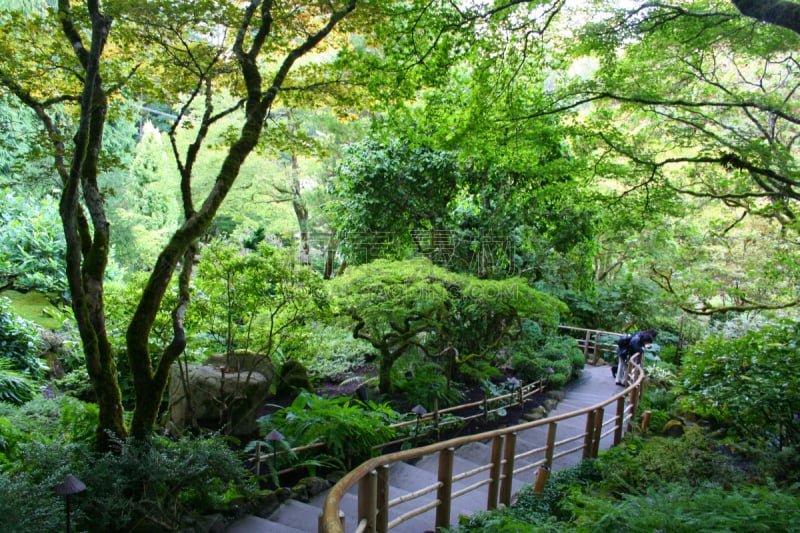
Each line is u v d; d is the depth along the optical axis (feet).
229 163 15.67
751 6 14.10
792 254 31.78
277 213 56.34
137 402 14.42
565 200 35.68
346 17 18.61
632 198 25.98
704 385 24.57
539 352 40.81
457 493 13.87
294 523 14.92
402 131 26.86
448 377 30.63
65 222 13.29
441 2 20.12
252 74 16.51
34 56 16.84
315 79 20.84
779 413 21.30
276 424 20.92
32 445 12.96
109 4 14.08
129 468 13.05
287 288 20.11
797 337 22.17
